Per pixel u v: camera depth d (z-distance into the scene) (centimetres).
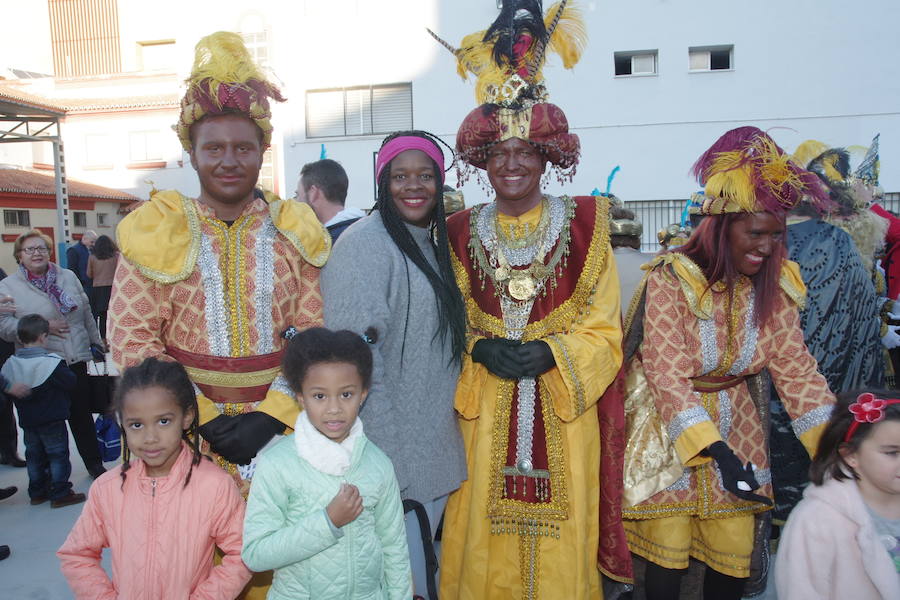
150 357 207
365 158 1563
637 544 262
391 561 210
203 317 216
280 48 1559
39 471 457
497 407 253
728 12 1449
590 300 252
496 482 253
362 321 220
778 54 1450
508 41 251
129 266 212
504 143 247
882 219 395
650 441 255
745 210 225
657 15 1462
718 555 252
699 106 1473
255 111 217
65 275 500
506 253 257
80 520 213
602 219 257
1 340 502
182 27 1680
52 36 2970
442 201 246
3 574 361
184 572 206
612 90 1484
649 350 245
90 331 513
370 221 241
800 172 229
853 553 196
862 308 305
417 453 236
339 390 195
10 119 1780
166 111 2256
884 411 191
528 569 252
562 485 247
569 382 235
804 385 243
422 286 236
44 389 442
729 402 252
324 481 199
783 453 317
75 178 2303
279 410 214
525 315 255
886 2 1421
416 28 1524
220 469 216
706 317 240
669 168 1488
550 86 1497
